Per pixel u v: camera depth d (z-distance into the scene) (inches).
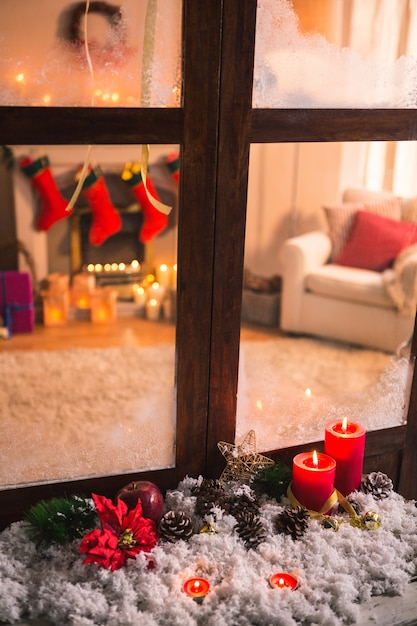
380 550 44.7
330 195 92.9
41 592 39.5
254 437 48.4
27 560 42.5
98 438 52.4
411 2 43.6
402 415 53.8
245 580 41.2
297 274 88.4
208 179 42.8
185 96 40.8
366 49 43.8
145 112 40.5
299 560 43.3
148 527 43.4
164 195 93.7
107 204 116.1
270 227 99.9
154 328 106.3
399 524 47.9
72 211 117.4
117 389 75.9
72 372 82.9
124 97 40.6
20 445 51.8
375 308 71.2
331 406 53.6
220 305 45.9
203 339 46.3
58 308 108.0
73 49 39.1
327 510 47.1
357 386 66.0
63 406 68.1
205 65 40.4
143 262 115.2
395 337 63.7
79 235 118.5
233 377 48.1
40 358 89.3
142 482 45.9
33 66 38.7
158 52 40.2
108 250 117.4
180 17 39.8
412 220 63.1
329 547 44.3
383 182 65.6
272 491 49.0
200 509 46.2
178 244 44.1
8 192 117.0
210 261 44.6
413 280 62.6
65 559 42.5
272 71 42.4
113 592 40.3
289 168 101.9
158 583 40.8
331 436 48.9
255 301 92.2
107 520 43.0
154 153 91.3
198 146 42.0
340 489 49.7
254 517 45.5
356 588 42.1
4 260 118.0
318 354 76.9
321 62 43.1
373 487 50.8
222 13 39.7
